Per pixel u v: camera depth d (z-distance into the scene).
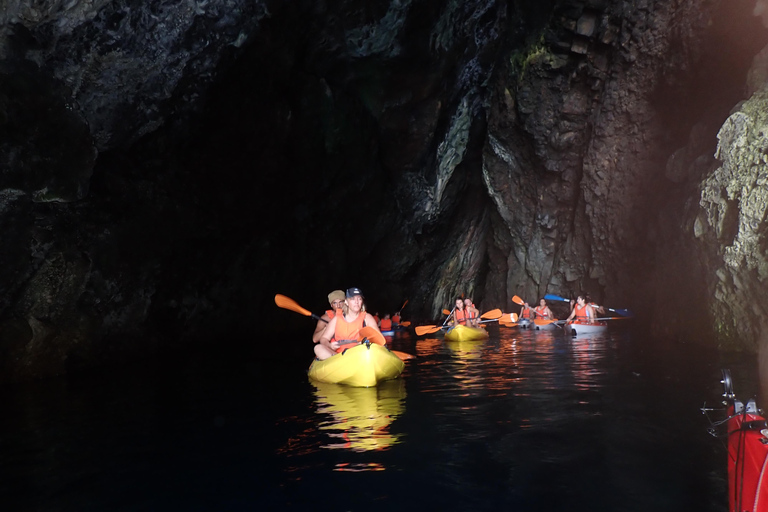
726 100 9.69
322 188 14.28
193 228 10.86
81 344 8.20
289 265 14.27
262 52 10.49
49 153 6.59
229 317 12.69
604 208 14.86
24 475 3.28
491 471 3.02
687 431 3.63
